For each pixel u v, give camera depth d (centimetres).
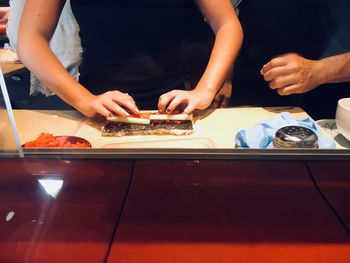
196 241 63
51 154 82
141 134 104
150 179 76
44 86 114
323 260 61
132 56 127
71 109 116
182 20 128
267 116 118
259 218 68
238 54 132
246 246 63
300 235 65
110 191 73
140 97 126
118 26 124
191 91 124
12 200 70
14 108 109
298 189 74
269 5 128
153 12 127
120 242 63
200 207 69
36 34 114
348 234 65
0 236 64
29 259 60
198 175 77
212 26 138
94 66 128
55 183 74
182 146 97
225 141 102
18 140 83
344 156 83
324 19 122
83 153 82
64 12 120
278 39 126
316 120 113
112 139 101
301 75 117
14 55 110
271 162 80
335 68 116
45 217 67
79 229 65
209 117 118
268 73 120
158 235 64
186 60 133
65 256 61
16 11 112
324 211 69
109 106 112
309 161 81
